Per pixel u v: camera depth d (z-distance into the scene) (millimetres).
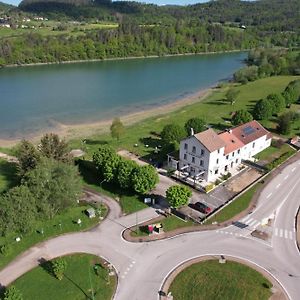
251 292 53438
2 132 123875
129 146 106250
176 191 69750
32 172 69125
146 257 60281
